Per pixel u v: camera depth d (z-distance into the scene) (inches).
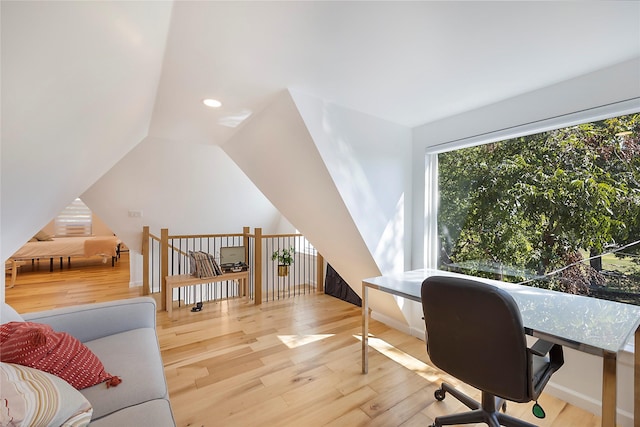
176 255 176.6
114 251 237.1
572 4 42.4
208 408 65.5
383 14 44.5
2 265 94.3
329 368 83.0
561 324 49.6
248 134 97.4
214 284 185.3
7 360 39.8
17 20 19.6
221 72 62.3
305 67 60.7
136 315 66.6
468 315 48.2
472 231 90.0
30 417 30.3
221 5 41.8
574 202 68.8
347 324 117.4
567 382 67.5
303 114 73.5
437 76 65.1
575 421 61.3
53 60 26.6
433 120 94.4
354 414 64.0
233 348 95.0
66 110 36.7
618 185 62.4
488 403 56.1
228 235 159.6
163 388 46.8
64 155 48.5
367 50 54.6
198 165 156.6
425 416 63.5
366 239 90.7
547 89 70.4
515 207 79.7
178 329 110.9
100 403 41.0
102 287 171.0
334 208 90.1
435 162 100.1
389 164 95.0
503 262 82.3
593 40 51.9
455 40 51.7
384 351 94.2
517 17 45.3
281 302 147.1
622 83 59.6
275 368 82.7
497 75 64.9
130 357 53.2
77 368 44.3
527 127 73.7
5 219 48.8
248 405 66.7
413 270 101.0
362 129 86.9
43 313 57.2
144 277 155.6
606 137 64.2
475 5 42.6
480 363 48.4
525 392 45.1
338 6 42.6
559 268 71.2
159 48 49.5
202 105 79.4
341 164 82.0
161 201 162.2
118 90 47.1
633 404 56.7
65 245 219.0
